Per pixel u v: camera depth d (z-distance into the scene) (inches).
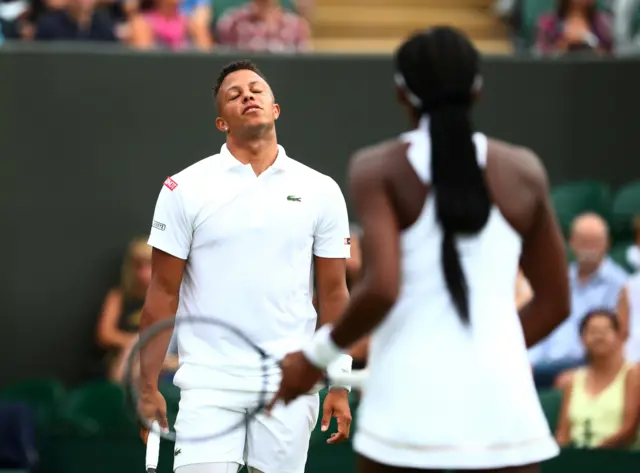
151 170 1310.3
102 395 1055.6
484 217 439.5
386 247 437.1
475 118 1378.0
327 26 1699.1
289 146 1332.4
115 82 1306.6
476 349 440.1
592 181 1384.1
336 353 454.6
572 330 1149.1
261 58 1322.6
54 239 1302.9
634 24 1600.6
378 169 448.8
